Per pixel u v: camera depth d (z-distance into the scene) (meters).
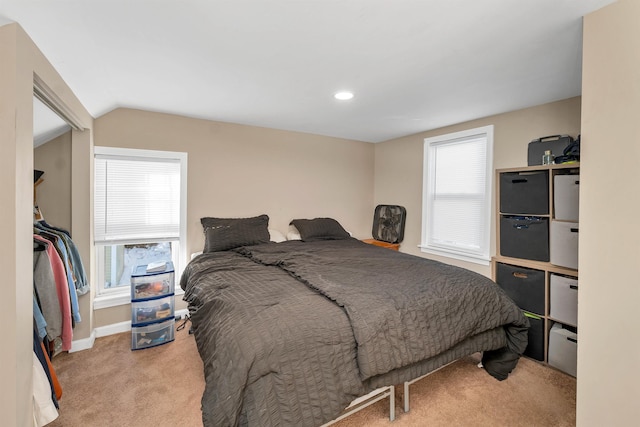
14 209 1.22
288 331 1.33
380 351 1.42
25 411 1.30
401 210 3.99
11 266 1.22
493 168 2.96
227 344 1.30
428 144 3.66
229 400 1.15
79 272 2.32
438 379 2.06
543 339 2.28
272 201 3.61
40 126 2.11
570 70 1.93
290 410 1.20
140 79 2.08
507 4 1.27
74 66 1.72
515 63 1.83
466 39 1.56
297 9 1.31
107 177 2.70
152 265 2.68
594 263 1.22
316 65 1.87
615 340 1.16
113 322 2.72
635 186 1.10
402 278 1.97
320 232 3.57
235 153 3.33
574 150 2.12
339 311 1.51
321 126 3.46
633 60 1.10
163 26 1.43
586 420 1.25
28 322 1.33
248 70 1.94
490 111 2.81
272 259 2.42
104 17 1.34
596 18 1.24
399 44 1.61
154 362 2.24
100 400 1.80
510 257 2.52
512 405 1.80
